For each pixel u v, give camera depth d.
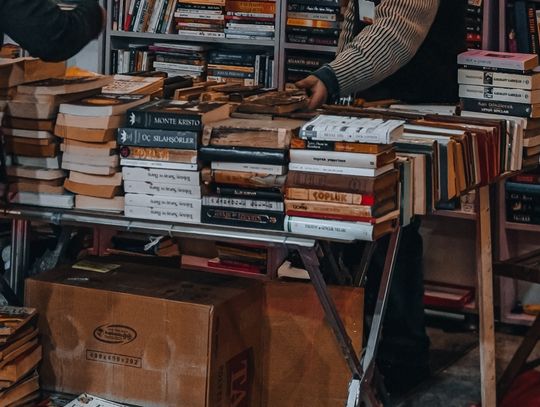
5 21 2.34
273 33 4.40
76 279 2.75
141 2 4.55
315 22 4.32
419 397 3.48
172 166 2.37
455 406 3.42
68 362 2.71
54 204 2.50
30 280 2.73
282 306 2.85
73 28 2.39
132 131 2.39
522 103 3.21
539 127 3.31
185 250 3.67
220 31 4.47
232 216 2.35
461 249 4.49
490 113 3.27
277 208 2.30
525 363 3.44
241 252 3.69
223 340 2.62
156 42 4.72
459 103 3.38
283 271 3.00
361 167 2.21
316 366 2.85
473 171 2.77
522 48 4.15
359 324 2.80
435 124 2.84
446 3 3.33
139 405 2.65
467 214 4.25
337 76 2.96
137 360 2.64
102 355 2.68
